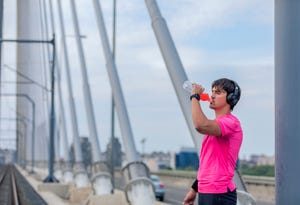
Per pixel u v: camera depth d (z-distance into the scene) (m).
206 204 3.88
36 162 102.44
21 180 57.69
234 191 3.93
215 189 3.85
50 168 38.41
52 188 34.44
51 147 38.66
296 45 4.29
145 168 18.73
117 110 20.86
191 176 54.09
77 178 34.06
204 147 3.98
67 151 52.25
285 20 4.35
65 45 46.94
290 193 4.20
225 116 4.00
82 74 34.34
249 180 37.53
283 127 4.29
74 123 42.44
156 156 153.25
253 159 123.94
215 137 3.91
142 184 18.08
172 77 13.75
